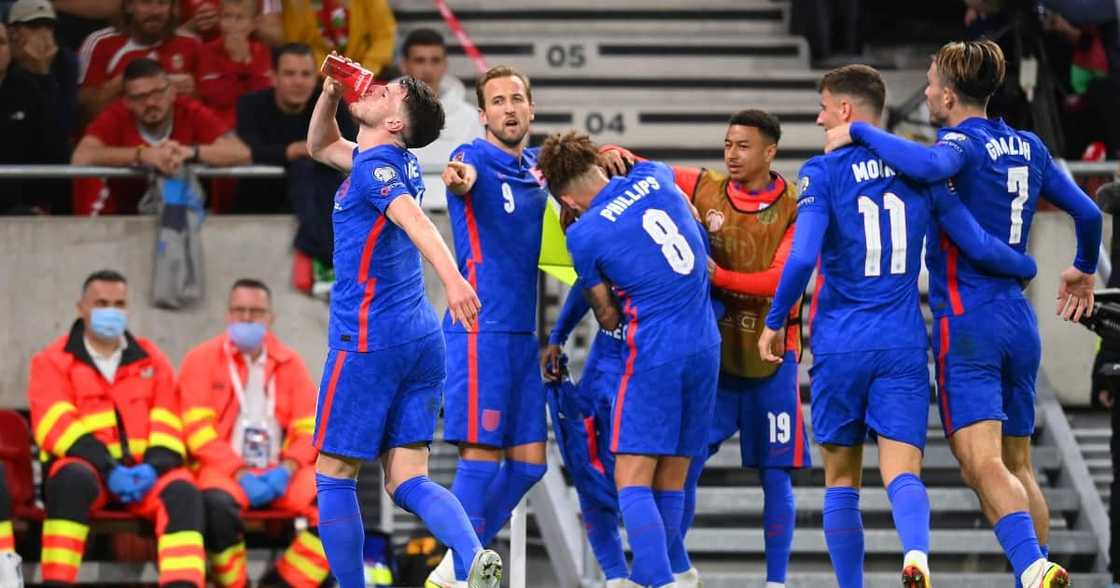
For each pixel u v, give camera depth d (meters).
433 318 21.39
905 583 21.05
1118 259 26.53
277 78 33.38
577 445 25.06
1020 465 23.09
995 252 21.92
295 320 33.31
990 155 22.23
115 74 36.03
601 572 29.94
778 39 41.44
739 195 24.91
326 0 37.22
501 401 23.61
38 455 33.97
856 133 22.02
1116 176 29.64
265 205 35.00
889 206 21.88
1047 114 34.16
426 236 19.95
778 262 24.64
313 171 33.00
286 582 30.23
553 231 24.61
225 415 30.59
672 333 23.05
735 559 31.19
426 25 41.62
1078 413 34.84
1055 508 31.27
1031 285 34.31
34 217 33.41
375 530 30.19
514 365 23.73
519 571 25.22
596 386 24.97
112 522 29.78
